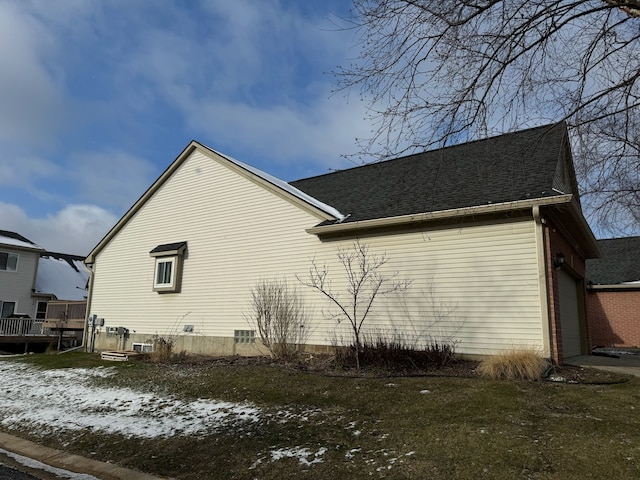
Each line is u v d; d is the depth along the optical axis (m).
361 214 11.77
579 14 5.37
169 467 5.30
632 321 18.83
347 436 5.60
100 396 8.90
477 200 9.98
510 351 8.51
